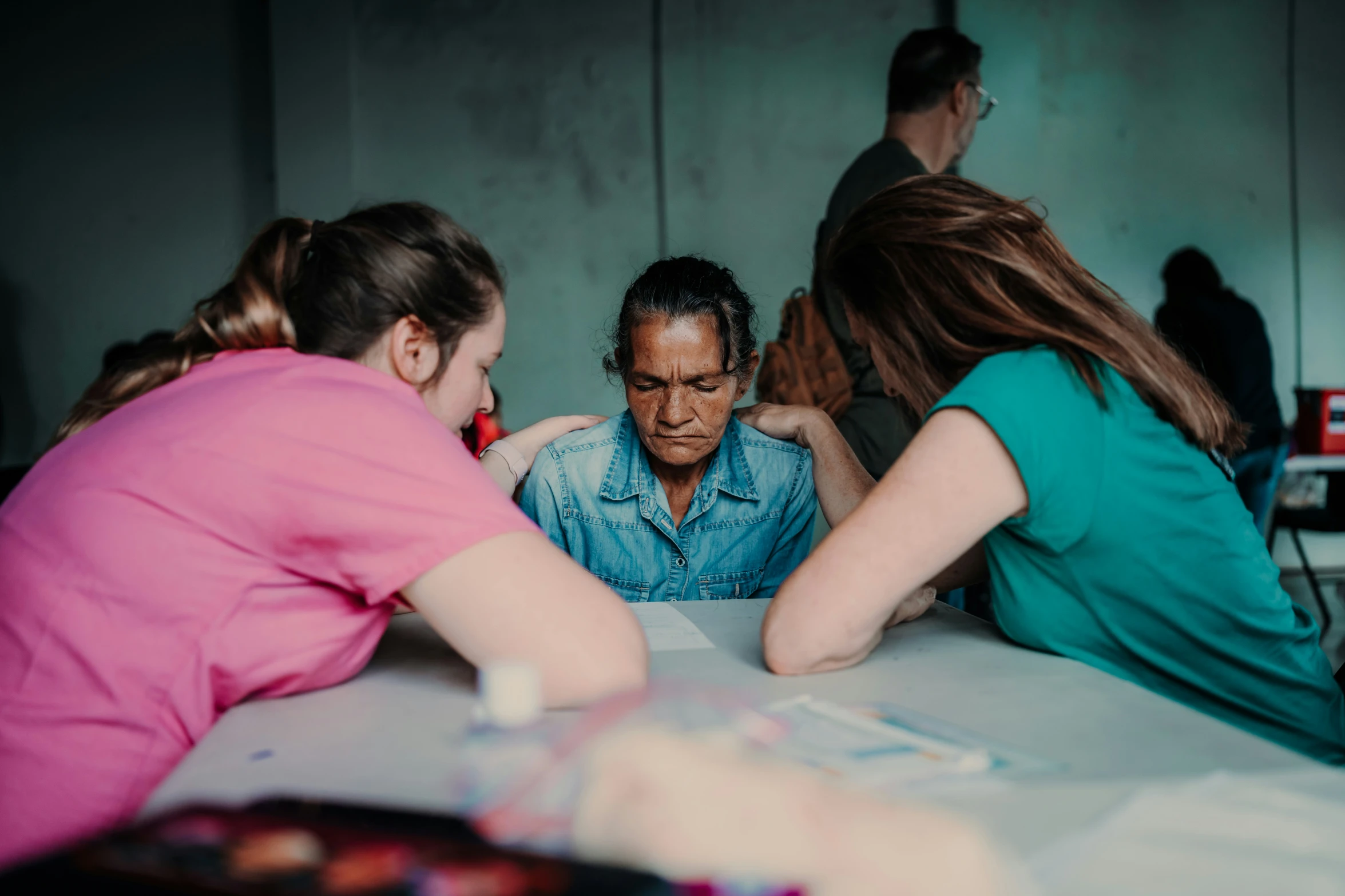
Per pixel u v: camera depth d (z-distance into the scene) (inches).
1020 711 32.0
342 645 34.5
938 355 43.4
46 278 178.2
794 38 176.4
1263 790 24.1
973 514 36.9
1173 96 188.7
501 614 31.6
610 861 17.3
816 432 61.1
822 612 36.3
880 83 177.9
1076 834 21.5
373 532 32.3
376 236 38.5
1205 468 40.4
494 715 26.3
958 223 41.8
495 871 16.3
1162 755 27.5
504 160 174.9
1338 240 196.7
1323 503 164.6
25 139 176.4
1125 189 188.1
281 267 39.3
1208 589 39.1
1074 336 39.8
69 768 31.4
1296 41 192.5
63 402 179.6
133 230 178.2
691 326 53.1
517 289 176.1
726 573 61.7
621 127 175.8
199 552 32.7
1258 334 140.7
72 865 16.7
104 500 32.9
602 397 178.9
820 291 92.7
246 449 33.0
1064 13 183.6
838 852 17.0
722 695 29.2
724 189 176.9
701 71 175.6
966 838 17.7
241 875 16.2
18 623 32.6
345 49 170.1
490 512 32.9
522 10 173.8
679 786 17.9
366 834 18.0
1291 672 39.7
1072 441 37.5
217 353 38.9
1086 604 39.9
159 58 177.5
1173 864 20.3
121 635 32.2
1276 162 193.5
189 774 26.8
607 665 31.5
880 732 28.5
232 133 178.5
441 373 40.1
